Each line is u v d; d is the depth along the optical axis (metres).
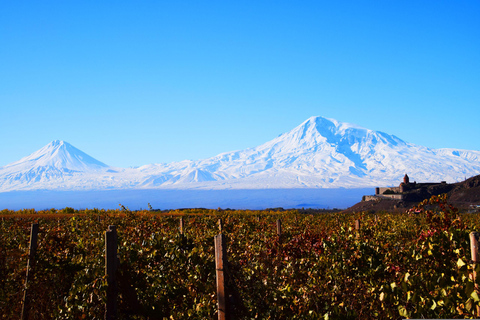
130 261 7.31
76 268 7.95
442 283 5.85
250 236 12.23
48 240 8.76
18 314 7.75
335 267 7.75
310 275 7.65
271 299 6.67
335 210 88.62
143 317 6.67
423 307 5.38
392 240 10.59
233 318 5.95
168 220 16.47
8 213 37.75
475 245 5.20
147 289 6.98
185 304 7.04
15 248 10.64
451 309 5.25
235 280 6.74
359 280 7.23
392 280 7.26
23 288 7.74
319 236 9.13
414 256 7.53
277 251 8.80
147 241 8.16
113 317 6.29
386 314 6.04
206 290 6.96
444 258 6.75
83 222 17.36
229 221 16.75
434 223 7.46
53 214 35.53
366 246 8.12
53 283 7.80
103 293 6.40
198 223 16.30
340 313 6.18
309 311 6.16
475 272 4.96
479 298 4.88
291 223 19.09
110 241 6.40
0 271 8.17
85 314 6.55
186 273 7.56
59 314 6.89
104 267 7.26
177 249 8.05
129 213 14.63
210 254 8.41
